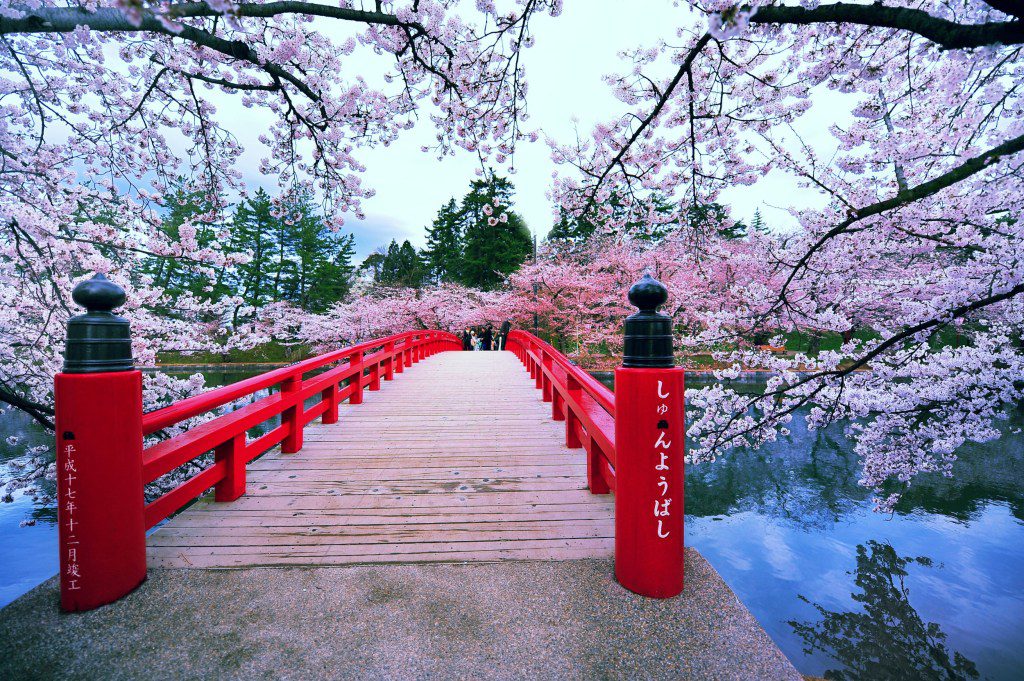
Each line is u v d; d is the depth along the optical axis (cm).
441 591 188
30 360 531
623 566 189
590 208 486
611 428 283
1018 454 1001
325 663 150
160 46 421
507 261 3120
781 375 455
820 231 411
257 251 3056
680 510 182
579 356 2041
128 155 533
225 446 299
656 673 145
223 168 573
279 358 3078
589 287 1953
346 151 540
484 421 549
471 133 498
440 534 247
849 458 1060
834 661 427
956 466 957
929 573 583
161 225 531
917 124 375
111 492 179
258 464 379
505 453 410
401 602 181
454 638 160
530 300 2298
